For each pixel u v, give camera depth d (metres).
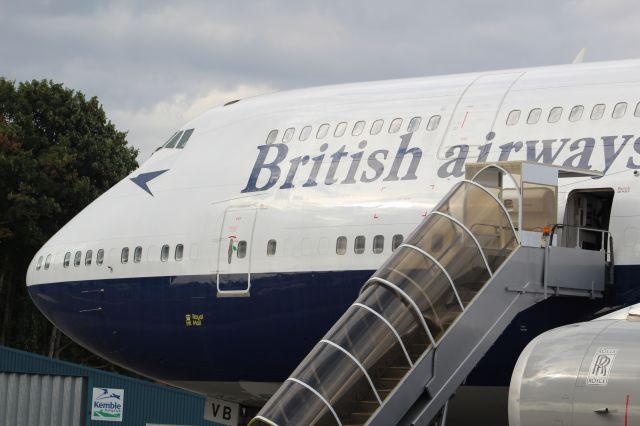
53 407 80.75
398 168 44.50
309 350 46.56
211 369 50.62
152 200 52.66
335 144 47.19
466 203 38.31
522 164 38.47
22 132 120.69
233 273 48.22
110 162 124.31
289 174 47.81
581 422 30.84
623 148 39.97
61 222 120.38
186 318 50.06
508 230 37.41
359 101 48.06
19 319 119.31
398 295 37.09
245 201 48.69
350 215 44.97
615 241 39.03
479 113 43.78
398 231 43.41
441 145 43.91
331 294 45.03
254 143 50.31
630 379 30.27
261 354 48.22
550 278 37.47
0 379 79.44
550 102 42.50
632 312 33.41
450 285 36.78
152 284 51.22
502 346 41.06
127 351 53.25
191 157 52.72
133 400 98.06
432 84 46.62
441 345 35.78
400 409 35.34
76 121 123.75
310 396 36.84
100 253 53.59
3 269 118.88
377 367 36.56
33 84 124.88
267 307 47.12
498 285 36.47
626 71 42.22
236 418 54.41
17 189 117.31
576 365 31.38
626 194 39.25
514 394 32.31
